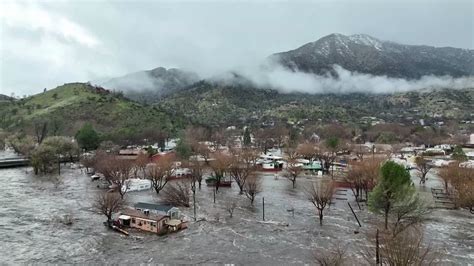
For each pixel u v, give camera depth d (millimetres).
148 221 78562
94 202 99625
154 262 63250
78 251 67625
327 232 78438
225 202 104188
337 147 182250
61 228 79875
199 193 116062
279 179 142000
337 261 56656
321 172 151500
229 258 65062
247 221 86438
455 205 97500
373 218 87812
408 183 78188
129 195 111625
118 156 172125
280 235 76812
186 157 157000
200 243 72250
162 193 114062
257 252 67688
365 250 66188
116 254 66562
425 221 85125
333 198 108375
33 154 151375
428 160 176375
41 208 95375
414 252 46094
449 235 76250
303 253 67000
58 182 130375
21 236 74688
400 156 198625
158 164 130750
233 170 120875
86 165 153250
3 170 160000
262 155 198250
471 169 116625
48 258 64375
